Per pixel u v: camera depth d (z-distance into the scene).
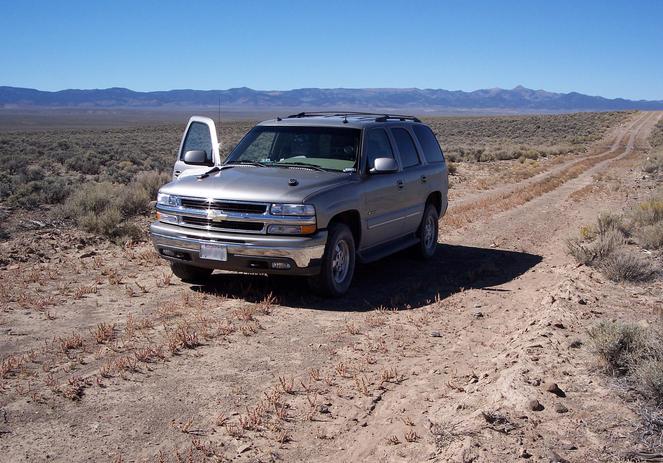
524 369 4.96
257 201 7.25
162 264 9.54
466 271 9.78
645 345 4.84
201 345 5.99
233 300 7.58
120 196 15.05
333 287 7.69
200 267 8.10
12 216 13.74
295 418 4.50
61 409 4.59
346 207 7.78
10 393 4.85
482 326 6.81
